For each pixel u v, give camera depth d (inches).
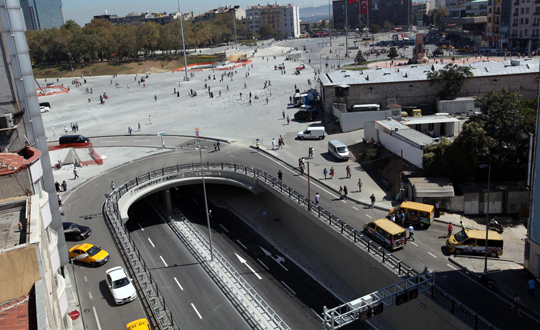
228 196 2871.6
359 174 2554.1
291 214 2358.5
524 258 1598.2
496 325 1321.4
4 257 728.3
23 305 729.0
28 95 1555.1
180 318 1679.4
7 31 1489.9
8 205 1034.7
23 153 1272.1
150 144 3447.3
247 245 2267.5
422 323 1498.5
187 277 1948.8
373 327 1676.9
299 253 2188.7
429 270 1614.2
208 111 4419.3
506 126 2150.6
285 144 3176.7
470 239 1674.5
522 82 3334.2
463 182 2142.0
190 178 2532.0
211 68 7539.4
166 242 2284.7
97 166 2994.6
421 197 2039.9
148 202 2792.8
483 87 3373.5
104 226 2033.7
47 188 1621.6
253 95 4958.2
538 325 1312.7
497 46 6919.3
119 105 5036.9
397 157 2564.0
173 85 6122.1
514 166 2130.9
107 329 1390.3
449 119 2925.7
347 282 1931.6
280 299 1831.9
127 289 1521.9
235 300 1774.1
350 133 3270.2
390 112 3186.5
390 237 1740.9
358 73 3750.0
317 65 7096.5
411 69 3671.3
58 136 3880.4
